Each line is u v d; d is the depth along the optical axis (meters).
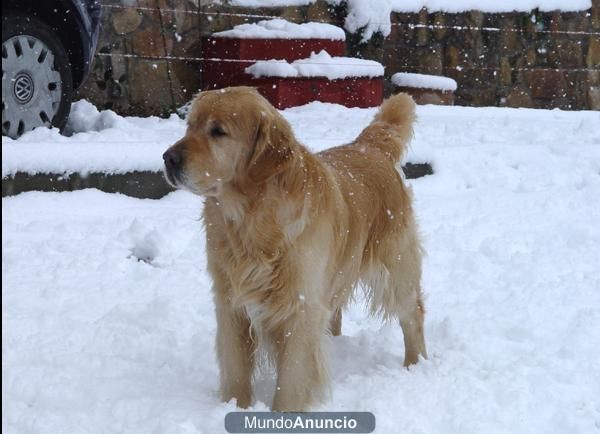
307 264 2.31
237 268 2.32
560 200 4.35
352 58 6.06
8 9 4.02
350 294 2.60
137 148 3.94
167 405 2.32
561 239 3.85
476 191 4.47
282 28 5.86
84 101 5.03
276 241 2.29
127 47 5.46
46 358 2.53
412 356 2.71
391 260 2.70
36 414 2.23
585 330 2.93
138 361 2.61
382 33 6.39
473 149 4.84
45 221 3.51
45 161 3.67
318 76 5.74
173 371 2.56
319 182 2.36
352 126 5.03
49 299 2.96
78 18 4.30
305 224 2.29
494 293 3.25
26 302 2.91
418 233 2.79
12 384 2.36
